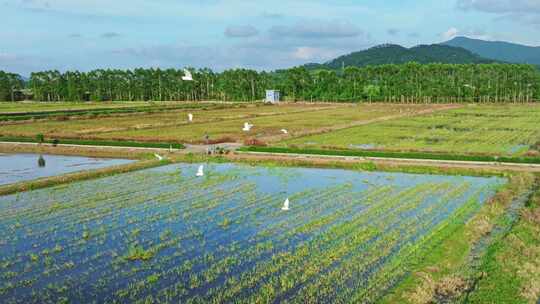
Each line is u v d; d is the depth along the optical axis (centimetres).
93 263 2920
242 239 3306
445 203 4141
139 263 2911
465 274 2659
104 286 2612
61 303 2422
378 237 3281
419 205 4097
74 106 16850
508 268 2720
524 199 4266
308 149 6694
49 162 6419
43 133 8794
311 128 9569
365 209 3969
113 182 5097
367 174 5466
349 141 7844
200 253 3062
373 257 2917
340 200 4272
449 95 19200
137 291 2545
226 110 14800
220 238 3331
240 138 8062
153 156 6556
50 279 2702
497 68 19400
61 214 3922
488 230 3369
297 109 15338
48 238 3362
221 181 5119
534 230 3347
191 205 4156
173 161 6328
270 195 4488
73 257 3017
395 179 5184
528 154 6369
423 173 5497
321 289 2512
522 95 19350
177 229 3531
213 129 9456
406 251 2992
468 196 4375
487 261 2814
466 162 5897
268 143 7538
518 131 9125
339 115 12925
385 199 4278
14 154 7062
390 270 2719
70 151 7138
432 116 12475
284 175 5422
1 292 2547
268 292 2483
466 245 3091
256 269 2778
